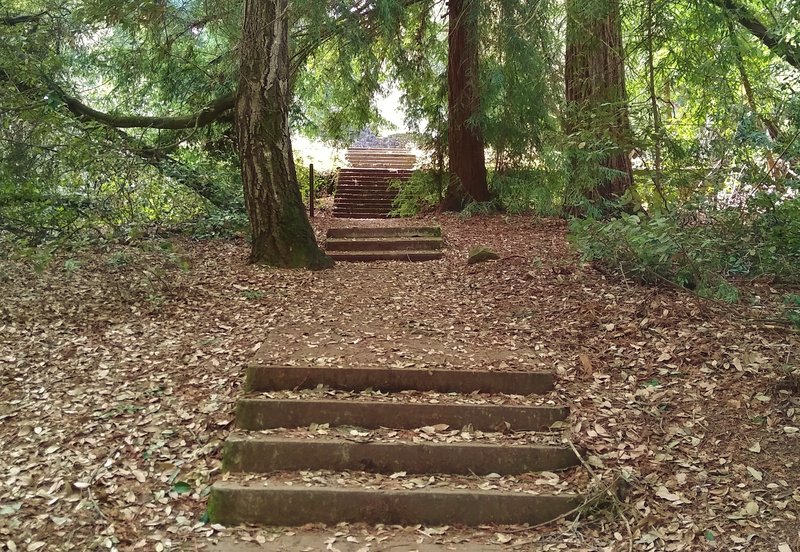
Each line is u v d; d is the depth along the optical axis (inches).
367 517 132.6
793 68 264.1
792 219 220.4
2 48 284.7
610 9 267.0
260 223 277.3
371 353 181.8
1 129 285.4
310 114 527.2
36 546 119.0
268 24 267.1
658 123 251.1
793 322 185.5
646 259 216.7
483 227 363.3
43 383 169.6
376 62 395.2
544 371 171.3
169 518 129.0
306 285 250.1
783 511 126.7
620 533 127.0
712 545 121.1
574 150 270.7
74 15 319.0
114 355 185.8
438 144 446.9
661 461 142.4
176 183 362.0
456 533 130.3
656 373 173.6
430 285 254.7
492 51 381.1
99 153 304.0
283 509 132.0
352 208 563.2
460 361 177.3
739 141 241.3
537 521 132.6
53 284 243.9
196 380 172.2
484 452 145.1
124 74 367.2
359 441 146.6
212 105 373.7
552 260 268.7
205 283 247.8
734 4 278.8
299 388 167.0
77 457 141.7
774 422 149.8
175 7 327.3
